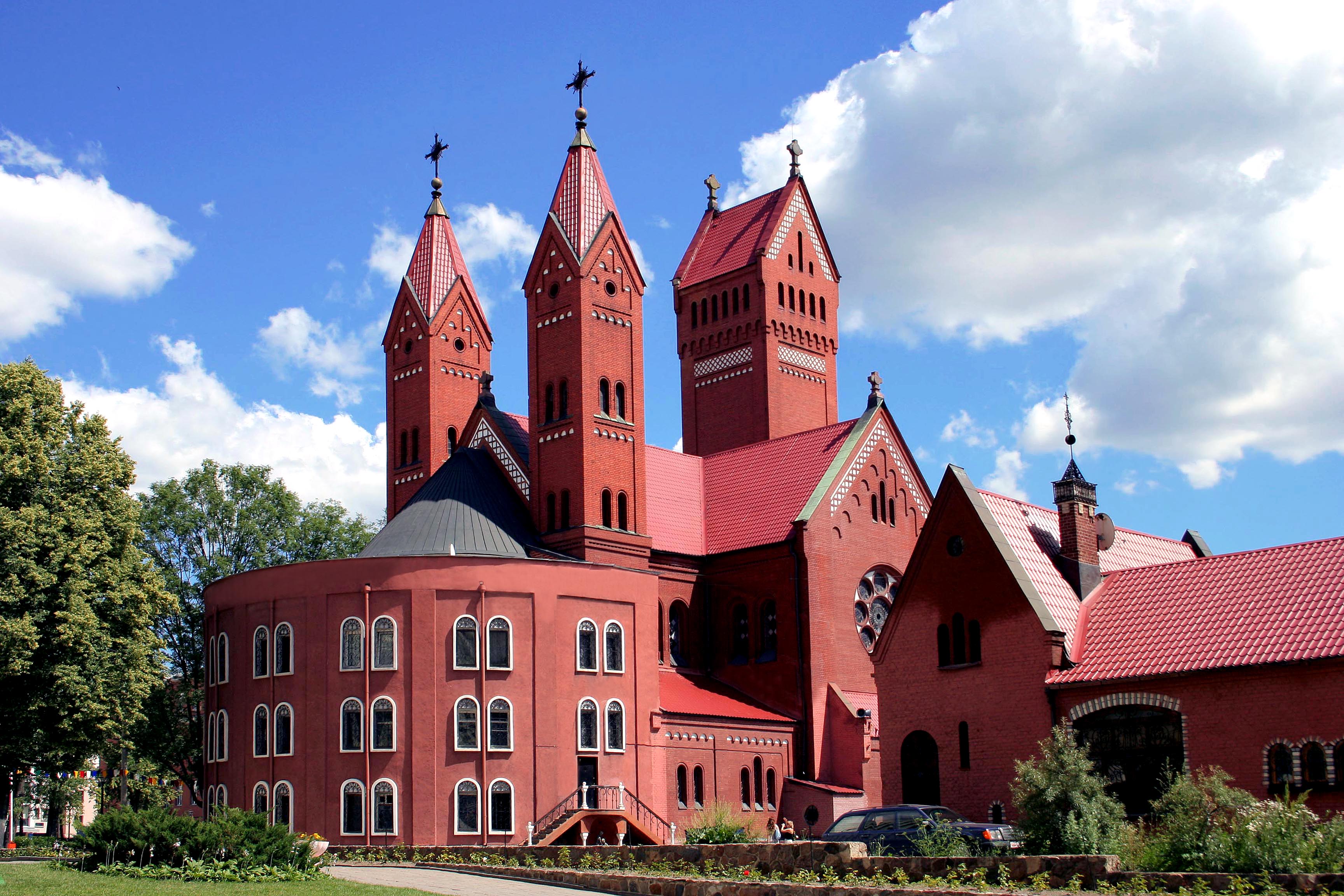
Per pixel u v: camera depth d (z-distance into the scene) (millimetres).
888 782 61469
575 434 73000
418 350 85062
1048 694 55719
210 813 66312
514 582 63562
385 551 68750
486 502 73375
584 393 73125
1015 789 42281
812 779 73375
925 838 43188
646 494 81062
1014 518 61594
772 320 96062
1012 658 57469
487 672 62156
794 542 76250
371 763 61062
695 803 68062
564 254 75188
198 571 94188
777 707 75562
